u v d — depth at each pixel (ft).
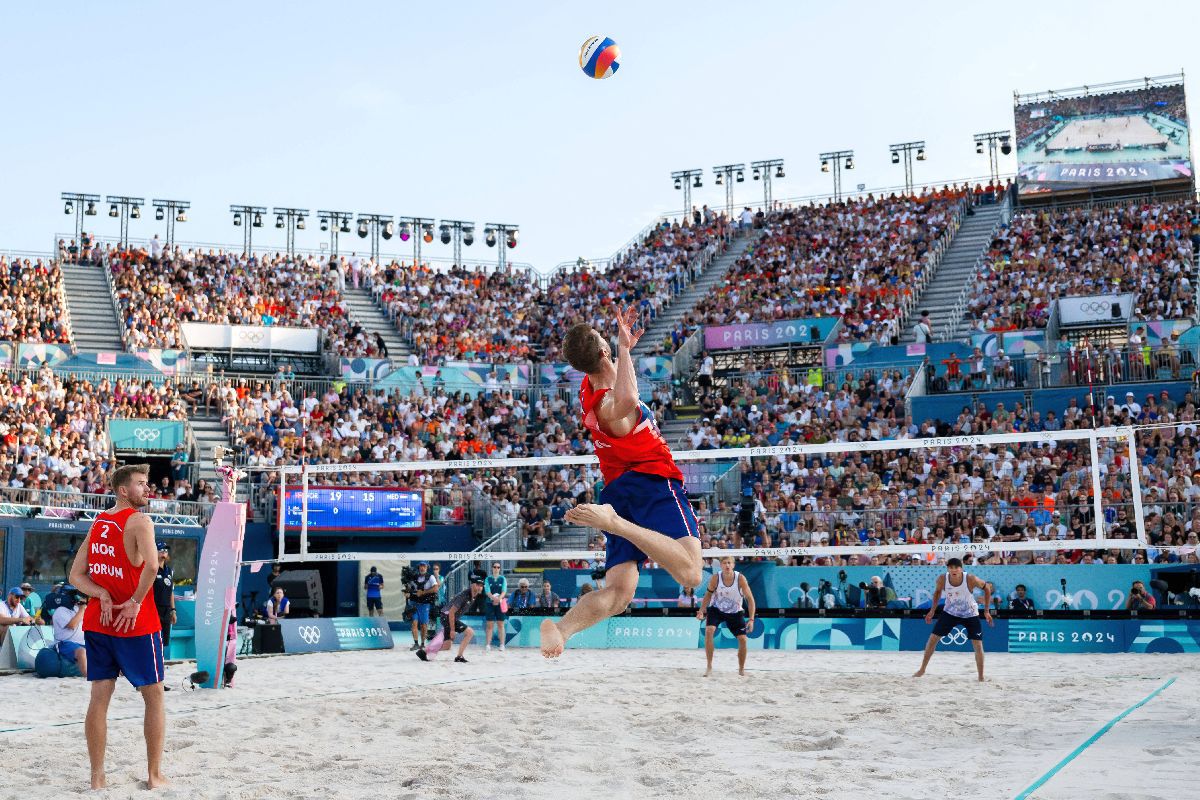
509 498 81.05
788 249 116.37
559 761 22.52
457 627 54.44
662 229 131.13
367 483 80.94
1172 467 67.26
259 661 53.31
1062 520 64.64
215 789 19.84
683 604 65.41
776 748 23.88
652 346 105.09
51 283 99.40
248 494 78.13
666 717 29.53
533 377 97.60
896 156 134.41
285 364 100.53
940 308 99.81
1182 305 88.02
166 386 86.74
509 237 137.49
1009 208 119.24
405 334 109.09
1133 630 53.21
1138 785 17.52
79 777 21.04
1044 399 79.05
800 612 58.85
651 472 14.69
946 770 20.25
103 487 73.00
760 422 84.64
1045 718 27.73
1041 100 123.24
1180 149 117.60
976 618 39.58
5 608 54.85
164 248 113.80
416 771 21.33
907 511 68.13
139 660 20.11
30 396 78.02
